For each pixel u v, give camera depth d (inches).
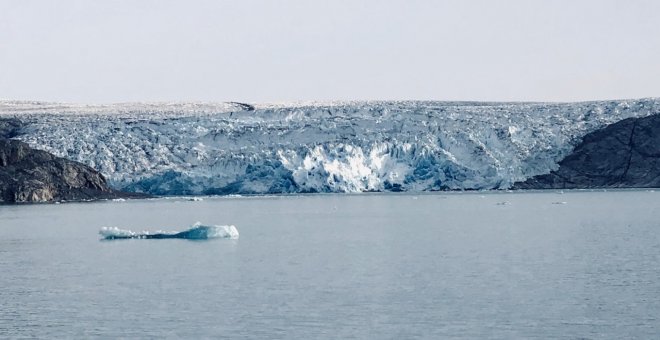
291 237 5433.1
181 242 5073.8
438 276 3511.3
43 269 3855.8
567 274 3513.8
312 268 3799.2
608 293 3048.7
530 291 3110.2
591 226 6023.6
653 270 3592.5
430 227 6235.2
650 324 2556.6
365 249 4616.1
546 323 2588.6
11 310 2851.9
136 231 6323.8
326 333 2495.1
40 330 2568.9
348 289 3201.3
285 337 2459.4
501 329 2522.1
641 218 6747.1
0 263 4106.8
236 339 2445.9
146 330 2554.1
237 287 3267.7
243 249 4635.8
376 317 2696.9
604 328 2516.0
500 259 4060.0
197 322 2647.6
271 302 2947.8
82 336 2492.6
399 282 3358.8
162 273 3663.9
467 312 2753.4
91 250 4662.9
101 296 3097.9
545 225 6215.6
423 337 2444.6
